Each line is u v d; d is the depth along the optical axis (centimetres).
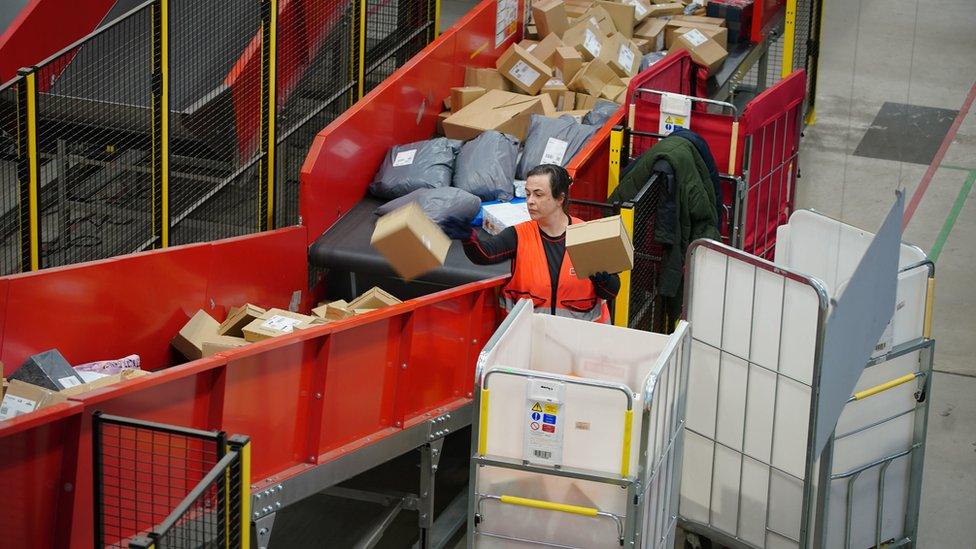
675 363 595
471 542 575
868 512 675
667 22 1207
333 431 620
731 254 627
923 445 680
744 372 643
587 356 627
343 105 929
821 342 595
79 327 659
